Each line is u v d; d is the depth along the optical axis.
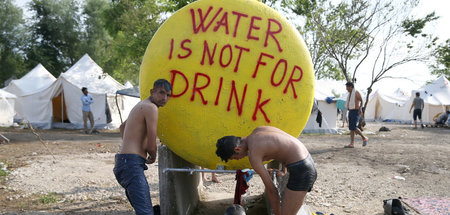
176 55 3.07
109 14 21.81
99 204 4.34
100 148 9.17
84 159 7.43
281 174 3.32
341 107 14.39
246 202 4.60
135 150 2.79
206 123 3.06
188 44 3.07
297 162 2.78
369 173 5.99
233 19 3.14
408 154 7.98
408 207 4.13
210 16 3.16
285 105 3.11
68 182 5.41
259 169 2.64
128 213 3.99
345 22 15.27
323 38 15.53
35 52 32.88
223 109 3.03
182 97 3.04
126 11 18.28
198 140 3.12
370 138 11.96
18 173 5.91
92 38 35.56
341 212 4.07
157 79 3.10
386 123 23.02
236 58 3.03
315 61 17.50
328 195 4.73
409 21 14.31
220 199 4.76
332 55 15.92
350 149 8.86
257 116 3.06
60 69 35.53
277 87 3.07
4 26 33.25
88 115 13.57
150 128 2.75
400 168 6.39
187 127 3.09
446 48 14.27
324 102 14.52
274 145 2.72
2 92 14.87
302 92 3.17
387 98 26.44
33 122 15.17
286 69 3.10
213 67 3.02
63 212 4.00
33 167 6.45
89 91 15.05
